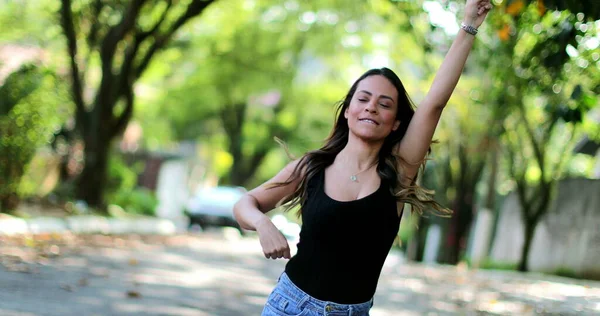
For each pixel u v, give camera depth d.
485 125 22.23
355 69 34.62
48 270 11.76
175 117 44.53
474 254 21.78
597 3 7.27
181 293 11.07
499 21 10.30
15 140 18.14
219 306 10.17
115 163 29.38
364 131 3.73
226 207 31.89
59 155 24.41
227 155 50.66
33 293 9.56
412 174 3.84
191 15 22.34
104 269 12.77
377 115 3.73
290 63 38.91
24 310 8.40
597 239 20.00
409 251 26.97
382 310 11.07
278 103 43.59
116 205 29.70
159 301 10.07
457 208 24.67
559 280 17.88
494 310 11.21
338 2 29.30
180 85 40.62
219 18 33.28
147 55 22.97
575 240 21.03
